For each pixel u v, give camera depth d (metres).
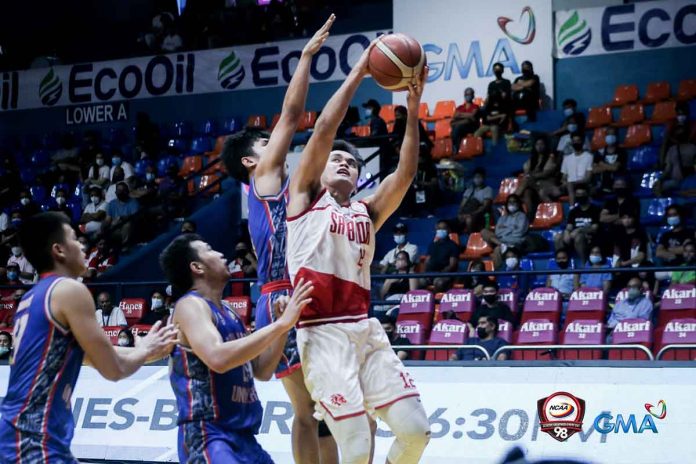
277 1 19.83
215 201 16.34
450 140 17.02
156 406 9.23
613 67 17.59
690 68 17.17
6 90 21.83
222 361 4.49
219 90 20.25
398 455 4.96
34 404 4.36
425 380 8.74
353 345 4.85
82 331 4.37
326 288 4.83
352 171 5.14
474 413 8.41
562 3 18.05
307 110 19.48
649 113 16.88
